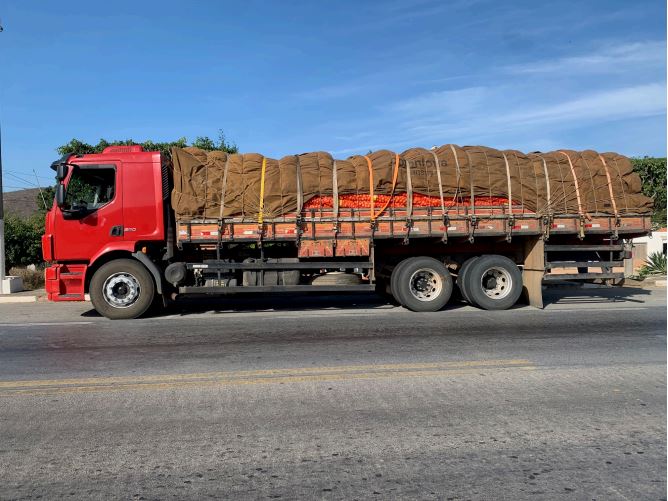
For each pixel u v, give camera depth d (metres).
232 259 10.93
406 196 10.81
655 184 24.09
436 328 9.09
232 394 5.55
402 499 3.49
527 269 11.62
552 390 5.64
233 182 10.48
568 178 11.19
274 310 11.44
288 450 4.21
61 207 10.30
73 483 3.72
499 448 4.23
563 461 4.01
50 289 10.40
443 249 11.68
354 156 11.24
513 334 8.54
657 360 6.86
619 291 14.52
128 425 4.74
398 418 4.86
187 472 3.86
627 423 4.73
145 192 10.50
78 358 7.13
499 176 10.98
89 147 21.30
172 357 7.14
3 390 5.75
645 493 3.55
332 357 7.06
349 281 10.97
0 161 15.09
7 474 3.85
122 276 10.35
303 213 10.55
